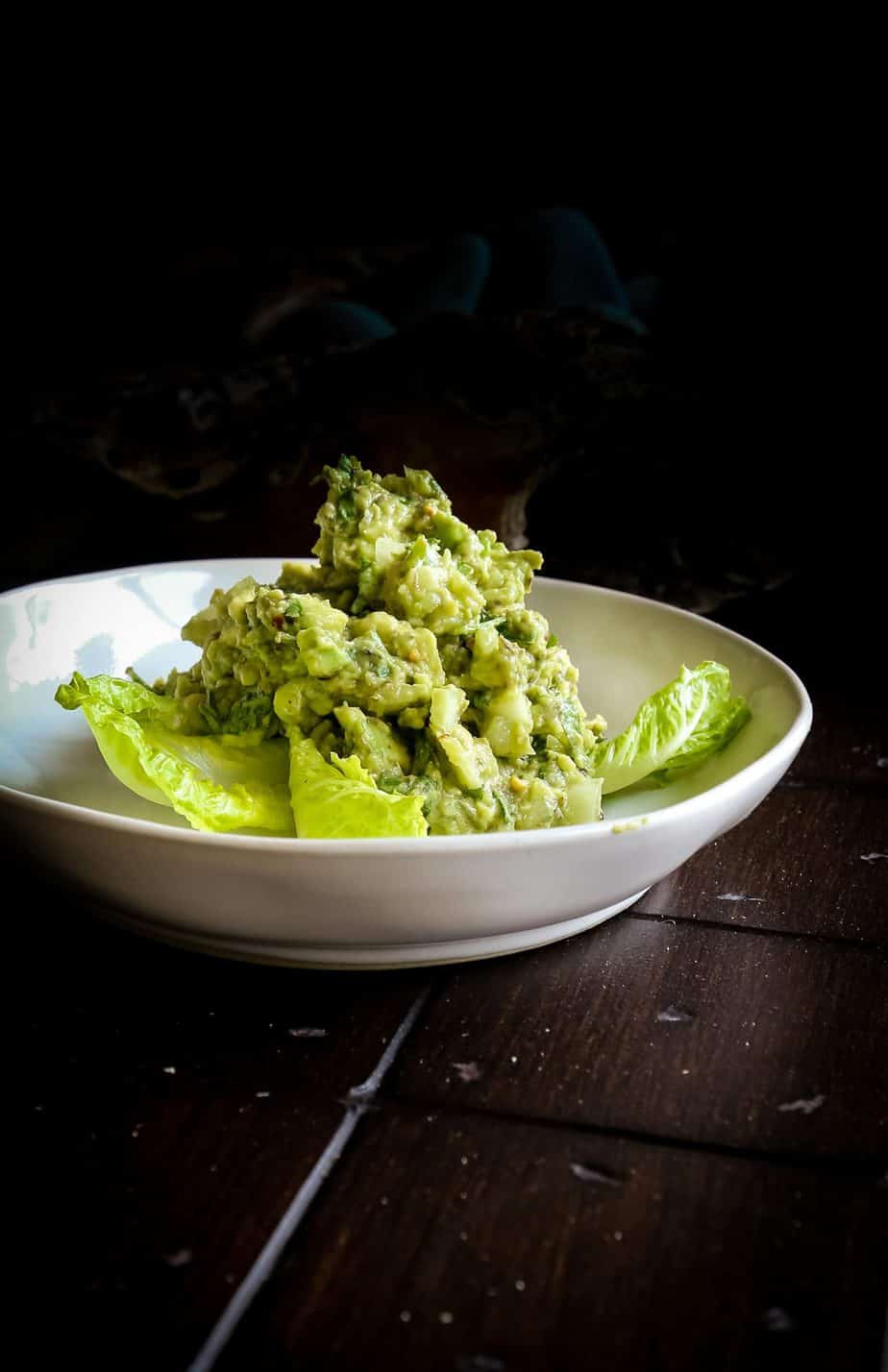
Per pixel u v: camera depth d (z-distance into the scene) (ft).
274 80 3.61
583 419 2.68
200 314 3.39
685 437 2.73
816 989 1.50
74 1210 1.23
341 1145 1.29
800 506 2.77
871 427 2.79
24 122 3.64
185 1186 1.25
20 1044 1.39
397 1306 1.16
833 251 3.30
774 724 1.68
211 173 3.71
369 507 1.66
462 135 3.61
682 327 3.24
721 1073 1.38
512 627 1.65
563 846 1.37
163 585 1.98
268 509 2.82
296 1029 1.42
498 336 2.69
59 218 3.70
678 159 3.51
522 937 1.50
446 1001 1.46
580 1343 1.13
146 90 3.64
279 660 1.59
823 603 2.76
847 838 1.80
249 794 1.61
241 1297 1.16
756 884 1.69
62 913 1.59
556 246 3.30
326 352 2.85
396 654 1.58
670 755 1.72
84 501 2.94
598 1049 1.41
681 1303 1.17
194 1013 1.44
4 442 2.88
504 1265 1.19
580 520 2.80
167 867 1.36
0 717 1.79
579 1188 1.26
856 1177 1.27
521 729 1.58
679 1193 1.26
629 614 1.93
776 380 2.87
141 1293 1.16
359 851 1.33
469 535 1.67
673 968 1.53
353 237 3.73
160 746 1.61
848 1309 1.16
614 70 3.48
